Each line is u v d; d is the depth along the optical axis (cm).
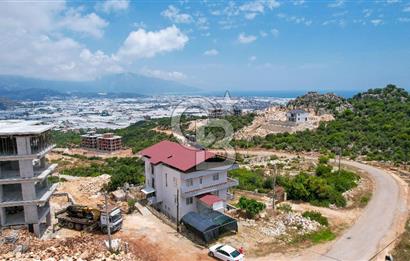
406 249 3344
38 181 3469
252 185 5759
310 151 9369
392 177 6431
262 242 3444
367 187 5731
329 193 4909
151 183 4628
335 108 13725
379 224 4050
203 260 3020
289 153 9331
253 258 3116
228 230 3600
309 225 3866
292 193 5050
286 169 7112
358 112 12600
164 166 4200
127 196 4884
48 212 3747
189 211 3981
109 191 5300
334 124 11338
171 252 3173
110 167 10169
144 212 4250
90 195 5188
